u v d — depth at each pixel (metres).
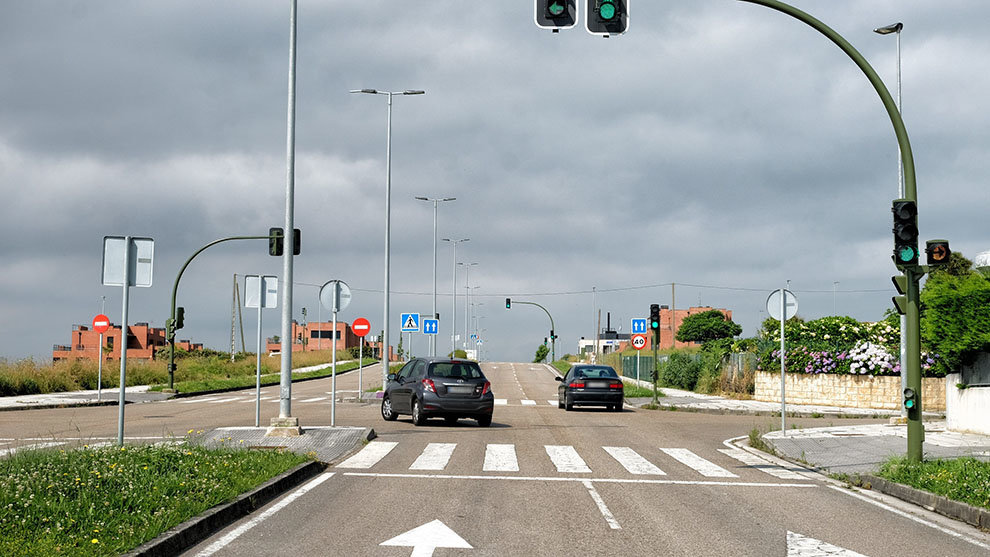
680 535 8.69
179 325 39.31
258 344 19.41
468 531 8.70
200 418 24.33
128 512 8.34
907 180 13.34
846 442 18.19
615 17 11.81
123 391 13.21
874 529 9.29
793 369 32.78
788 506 10.69
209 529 8.48
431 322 40.38
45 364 38.88
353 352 106.56
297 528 8.72
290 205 17.50
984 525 9.50
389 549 7.80
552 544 8.14
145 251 13.30
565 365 79.12
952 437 18.83
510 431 20.72
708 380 39.88
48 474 9.62
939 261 13.23
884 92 13.24
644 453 16.53
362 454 15.26
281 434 16.89
